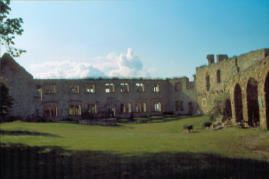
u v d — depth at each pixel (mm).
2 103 14039
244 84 24781
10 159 10891
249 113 24234
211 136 19734
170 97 56906
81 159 10914
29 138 18031
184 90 54719
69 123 38594
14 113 42438
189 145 14719
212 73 46312
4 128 25156
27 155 11734
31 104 44625
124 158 11031
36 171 9203
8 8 12742
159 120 44406
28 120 41750
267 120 20516
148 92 55406
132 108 53531
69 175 8781
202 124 32219
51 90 50719
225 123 28094
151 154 11836
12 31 13156
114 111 52406
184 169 9422
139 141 16641
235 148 13914
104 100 51375
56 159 10953
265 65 20406
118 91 52812
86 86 51688
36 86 45750
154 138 18594
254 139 17078
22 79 44250
